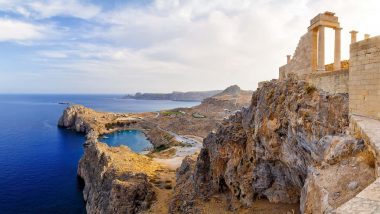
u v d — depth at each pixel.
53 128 175.38
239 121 45.81
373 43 19.78
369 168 15.03
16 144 126.81
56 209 63.03
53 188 74.62
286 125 31.11
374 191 10.29
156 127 162.38
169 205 48.97
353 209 9.13
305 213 16.52
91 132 144.00
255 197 38.00
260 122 35.56
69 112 181.12
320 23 32.28
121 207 50.31
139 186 52.97
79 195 70.75
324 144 21.84
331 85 26.25
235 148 41.75
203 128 142.00
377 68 19.56
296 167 30.02
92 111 197.38
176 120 167.00
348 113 22.56
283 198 35.47
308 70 36.28
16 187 74.81
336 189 14.73
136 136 154.38
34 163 97.12
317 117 25.55
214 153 45.78
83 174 79.69
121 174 59.09
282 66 46.28
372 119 19.59
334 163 17.44
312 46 34.81
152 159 92.00
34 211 61.75
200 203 43.91
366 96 20.45
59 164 96.50
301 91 29.55
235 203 39.47
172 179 66.31
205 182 47.19
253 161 38.03
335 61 33.38
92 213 57.59
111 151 82.56
